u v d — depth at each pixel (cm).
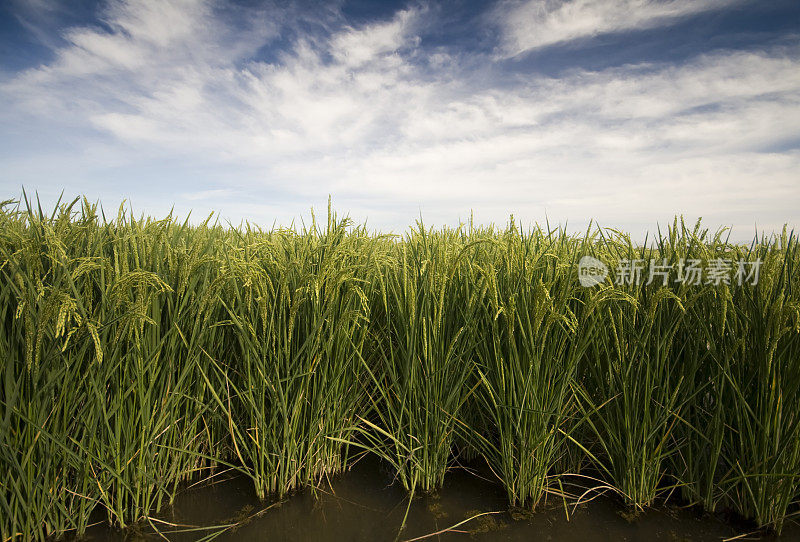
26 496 227
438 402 279
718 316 257
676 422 278
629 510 272
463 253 271
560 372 271
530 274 271
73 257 245
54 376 214
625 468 276
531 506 276
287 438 274
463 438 299
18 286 212
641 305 275
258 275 251
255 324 265
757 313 249
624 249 305
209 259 248
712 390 277
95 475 241
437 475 300
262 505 274
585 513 270
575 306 283
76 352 224
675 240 282
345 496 286
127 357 234
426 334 275
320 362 282
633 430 269
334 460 310
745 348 258
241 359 290
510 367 261
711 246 289
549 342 265
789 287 257
